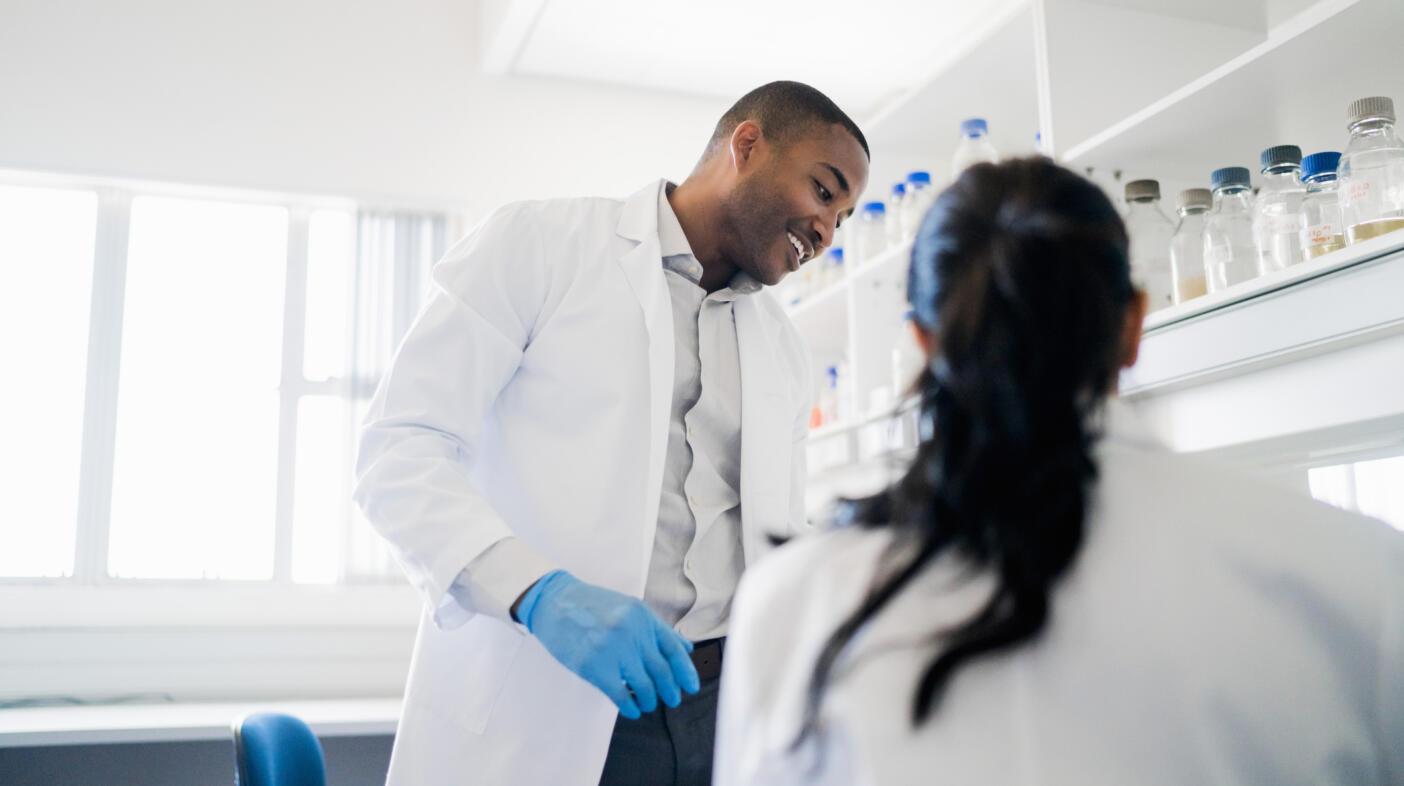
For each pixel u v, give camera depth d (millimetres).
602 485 1273
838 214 1432
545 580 1135
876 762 544
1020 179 627
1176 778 547
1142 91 1962
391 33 3203
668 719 1230
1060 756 542
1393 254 1255
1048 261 588
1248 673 562
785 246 1412
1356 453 1557
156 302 2967
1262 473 1646
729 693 647
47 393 2850
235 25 3057
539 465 1302
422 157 3178
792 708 593
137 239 2979
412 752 1272
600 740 1196
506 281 1328
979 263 600
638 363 1323
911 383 648
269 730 1294
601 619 1091
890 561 597
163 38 2988
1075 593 564
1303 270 1360
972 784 536
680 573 1318
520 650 1242
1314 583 578
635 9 2900
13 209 2900
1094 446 613
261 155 3025
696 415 1384
